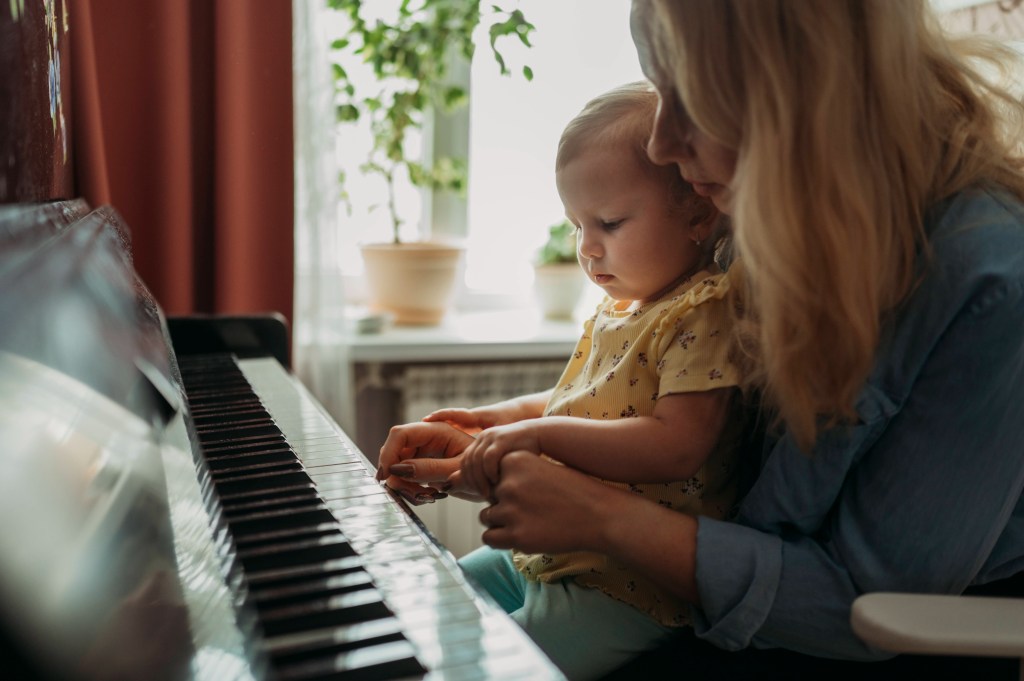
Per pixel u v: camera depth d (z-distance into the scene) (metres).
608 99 0.96
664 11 0.71
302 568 0.57
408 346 2.11
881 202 0.71
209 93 1.85
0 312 0.43
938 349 0.74
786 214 0.69
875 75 0.70
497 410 1.12
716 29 0.69
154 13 1.75
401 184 2.38
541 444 0.84
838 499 0.82
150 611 0.40
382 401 2.25
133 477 0.44
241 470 0.77
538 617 0.94
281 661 0.46
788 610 0.79
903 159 0.73
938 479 0.75
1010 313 0.72
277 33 1.82
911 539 0.76
